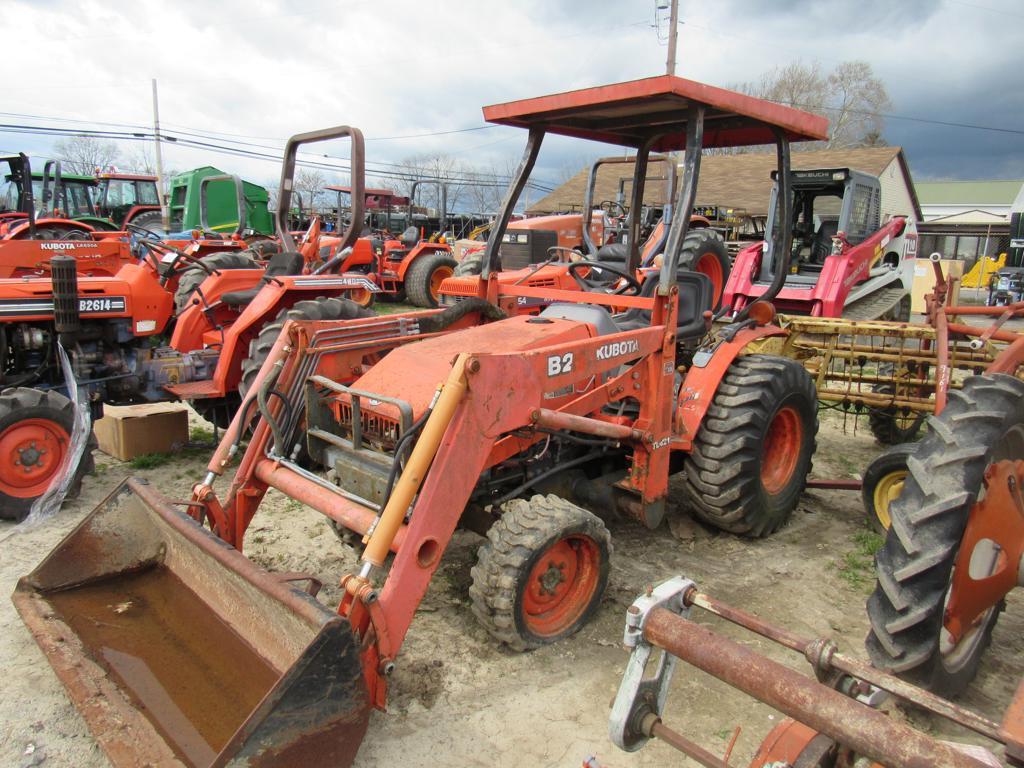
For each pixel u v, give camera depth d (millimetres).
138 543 3062
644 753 2543
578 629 3229
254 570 2480
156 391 5359
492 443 2725
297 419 3344
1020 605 3613
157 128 28531
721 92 3344
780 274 4152
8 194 14242
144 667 2521
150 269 5387
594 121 4102
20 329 4855
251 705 2357
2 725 2600
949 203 39469
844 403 5332
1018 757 1341
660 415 3508
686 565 3910
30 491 4332
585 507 3836
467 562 3857
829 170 9469
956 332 4605
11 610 3324
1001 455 2621
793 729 1732
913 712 2672
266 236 15625
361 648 2352
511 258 11586
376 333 3611
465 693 2828
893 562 2480
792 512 4520
